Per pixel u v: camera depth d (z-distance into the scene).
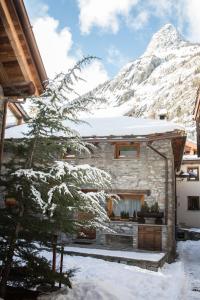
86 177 6.04
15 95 6.57
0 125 6.11
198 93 15.13
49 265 6.05
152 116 25.06
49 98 6.17
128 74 161.25
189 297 8.19
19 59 5.81
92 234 15.09
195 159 29.39
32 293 6.02
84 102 6.35
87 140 15.52
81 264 10.09
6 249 5.70
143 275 9.45
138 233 14.05
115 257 11.30
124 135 15.23
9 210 5.80
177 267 12.20
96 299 6.33
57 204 5.76
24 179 5.71
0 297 5.29
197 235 25.08
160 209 14.87
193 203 29.25
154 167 15.39
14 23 5.33
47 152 6.16
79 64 6.16
